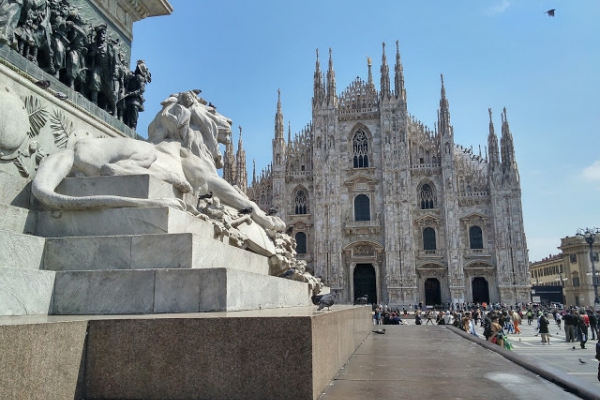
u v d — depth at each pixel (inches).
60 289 244.2
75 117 397.4
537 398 190.2
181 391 173.8
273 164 2650.1
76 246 267.7
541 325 1220.5
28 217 287.1
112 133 450.0
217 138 442.9
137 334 177.9
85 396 175.2
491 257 2437.3
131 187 298.0
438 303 2456.9
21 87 344.8
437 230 2500.0
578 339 1208.2
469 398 188.1
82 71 450.9
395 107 2600.9
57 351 159.2
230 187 414.6
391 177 2534.5
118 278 240.7
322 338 195.8
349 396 186.7
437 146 2586.1
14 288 224.4
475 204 2502.5
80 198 282.5
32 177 340.2
